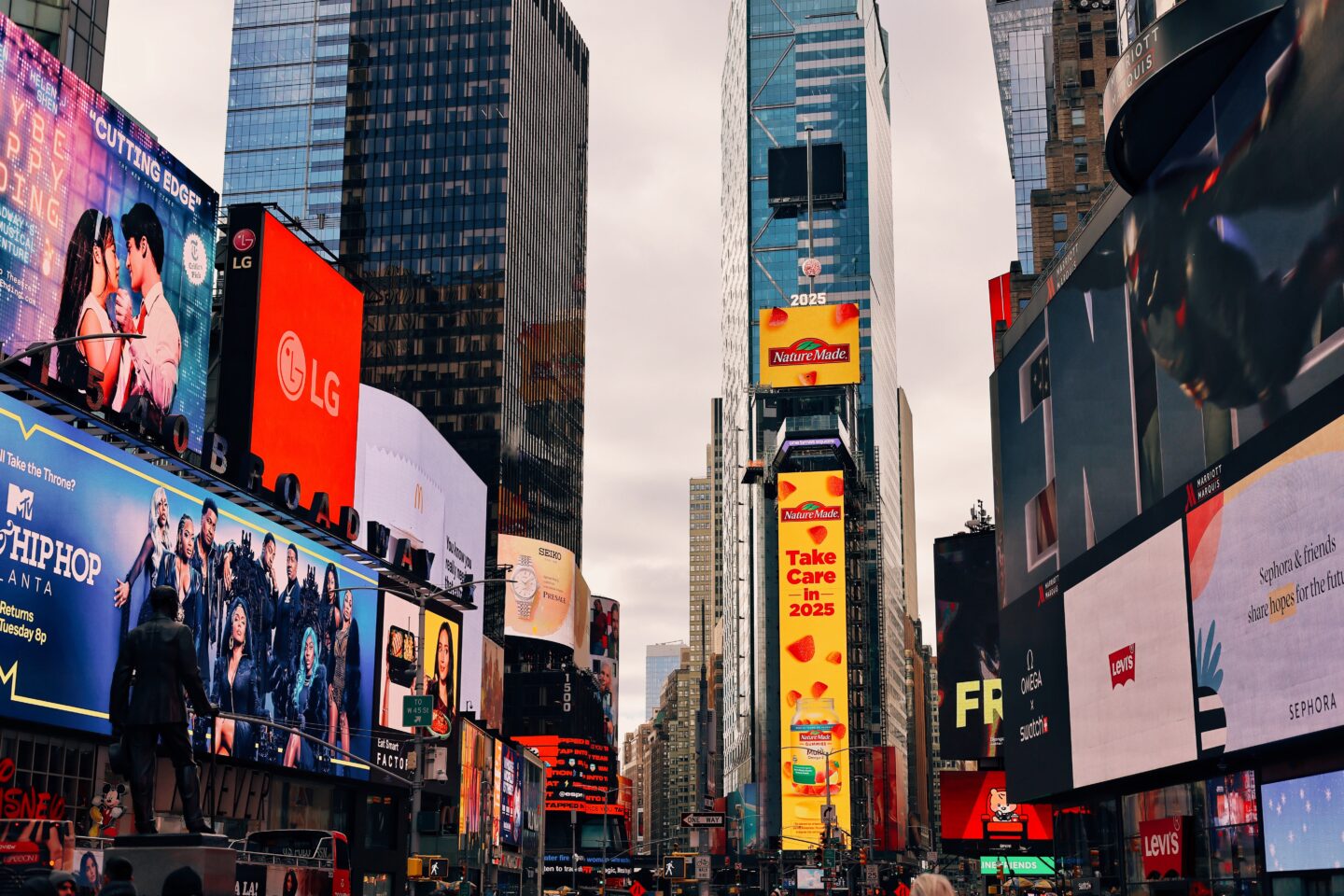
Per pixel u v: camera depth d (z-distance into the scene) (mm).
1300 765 49125
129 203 64312
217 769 68062
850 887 141750
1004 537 85062
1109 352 65500
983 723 129750
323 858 43531
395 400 119750
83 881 36688
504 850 137125
